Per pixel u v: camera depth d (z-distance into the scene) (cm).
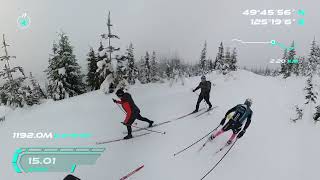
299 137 1017
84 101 1609
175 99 1348
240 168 757
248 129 1011
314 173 790
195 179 697
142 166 731
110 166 753
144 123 1012
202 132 938
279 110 1322
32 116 1281
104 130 979
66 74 2758
